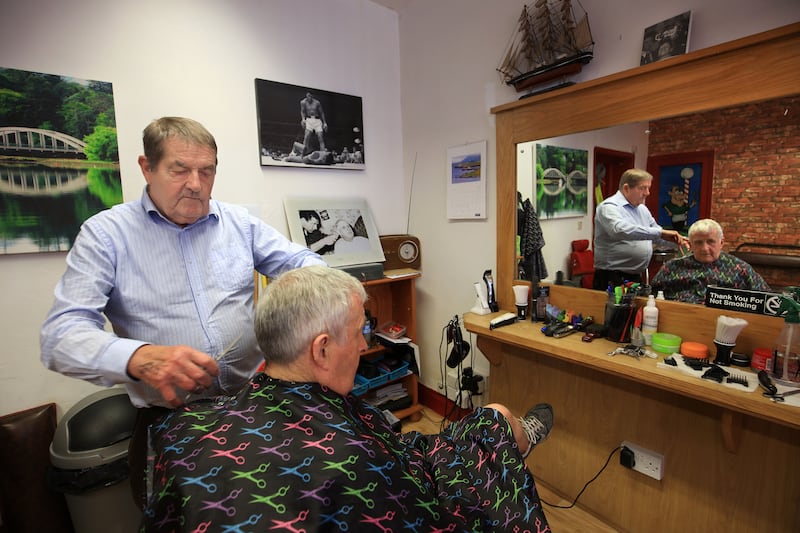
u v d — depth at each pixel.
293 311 0.73
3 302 1.36
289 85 1.97
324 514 0.58
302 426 0.67
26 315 1.40
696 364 1.17
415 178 2.42
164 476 0.63
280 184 2.01
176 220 1.02
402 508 0.64
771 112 1.11
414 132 2.39
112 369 0.77
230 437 0.65
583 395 1.62
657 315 1.38
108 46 1.49
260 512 0.55
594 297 1.57
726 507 1.27
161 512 0.59
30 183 1.37
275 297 0.75
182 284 1.04
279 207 2.01
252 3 1.84
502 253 1.90
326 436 0.66
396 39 2.40
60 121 1.41
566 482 1.73
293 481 0.60
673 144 1.31
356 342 0.80
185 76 1.67
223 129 1.80
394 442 0.85
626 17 1.41
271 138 1.93
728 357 1.18
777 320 1.14
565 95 1.55
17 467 1.35
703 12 1.24
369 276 2.09
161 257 1.02
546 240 1.71
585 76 1.56
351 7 2.18
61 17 1.39
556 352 1.41
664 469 1.41
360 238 2.21
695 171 1.27
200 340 1.05
